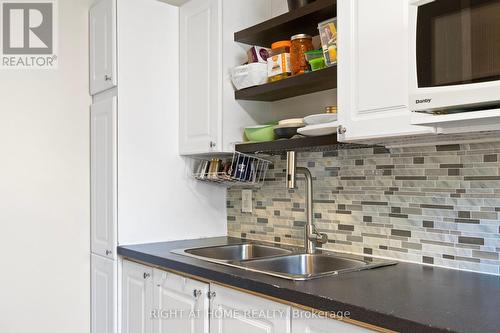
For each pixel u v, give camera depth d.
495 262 1.42
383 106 1.37
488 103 1.06
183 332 1.75
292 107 2.18
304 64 1.86
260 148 1.96
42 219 2.28
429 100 1.13
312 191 1.93
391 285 1.31
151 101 2.28
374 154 1.77
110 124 2.20
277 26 1.93
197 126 2.23
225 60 2.11
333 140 1.60
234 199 2.51
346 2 1.49
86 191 2.41
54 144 2.32
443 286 1.29
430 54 1.13
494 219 1.42
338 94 1.52
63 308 2.33
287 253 1.91
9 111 2.22
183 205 2.38
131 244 2.20
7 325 2.19
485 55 1.04
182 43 2.35
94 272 2.36
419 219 1.62
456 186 1.52
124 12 2.20
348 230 1.87
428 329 0.95
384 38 1.37
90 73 2.41
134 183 2.22
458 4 1.09
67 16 2.37
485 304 1.11
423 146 1.61
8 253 2.20
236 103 2.15
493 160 1.42
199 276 1.62
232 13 2.14
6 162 2.21
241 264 1.67
